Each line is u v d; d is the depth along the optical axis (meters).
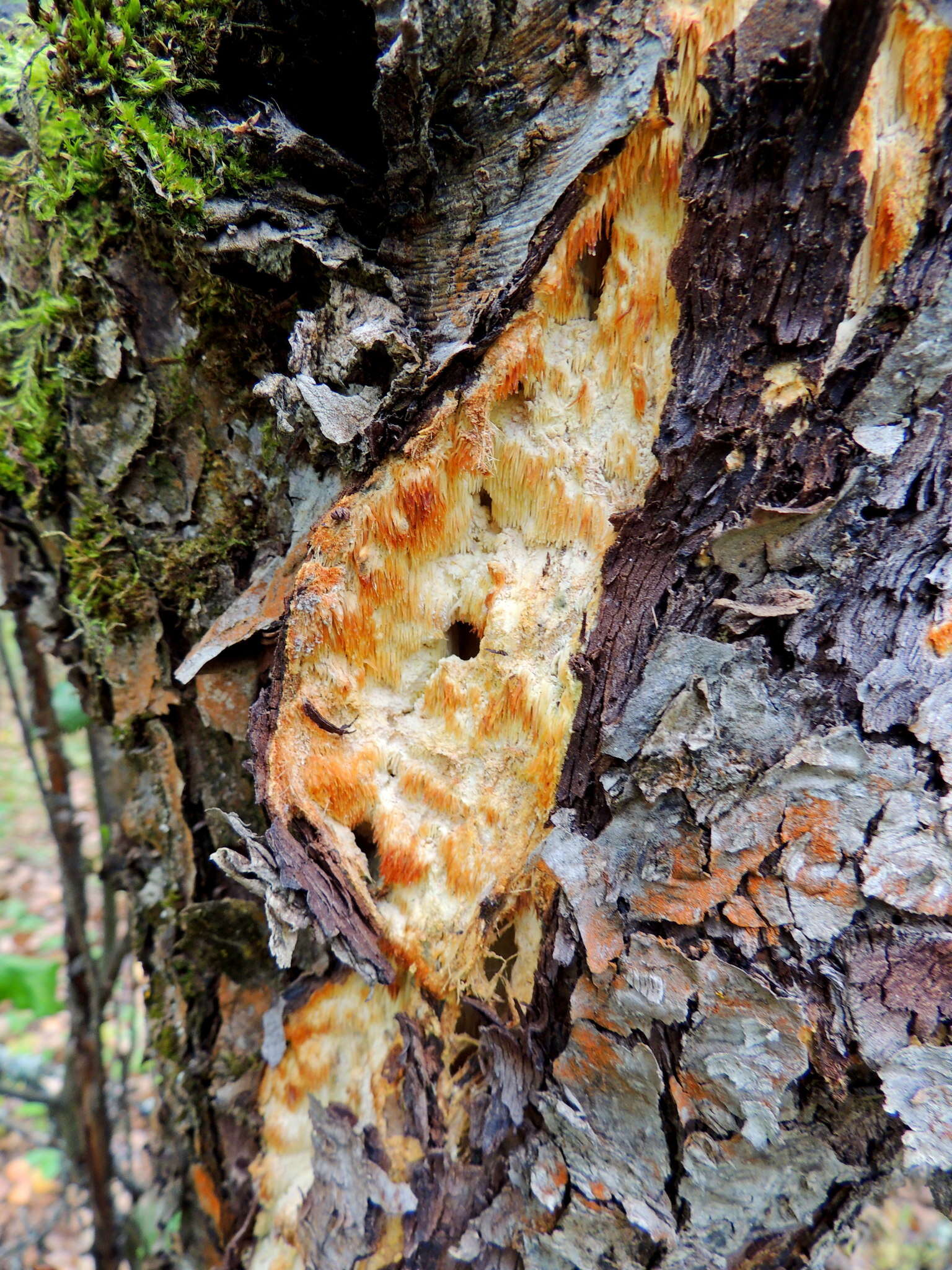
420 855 0.16
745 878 0.14
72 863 0.25
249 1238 0.19
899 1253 0.32
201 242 0.15
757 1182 0.14
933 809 0.13
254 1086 0.19
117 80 0.14
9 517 0.19
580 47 0.14
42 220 0.17
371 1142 0.17
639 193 0.14
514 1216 0.16
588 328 0.15
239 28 0.14
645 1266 0.15
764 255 0.13
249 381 0.17
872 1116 0.14
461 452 0.15
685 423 0.14
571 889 0.15
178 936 0.20
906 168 0.13
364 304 0.15
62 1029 0.46
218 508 0.18
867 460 0.13
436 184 0.15
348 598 0.16
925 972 0.13
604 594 0.15
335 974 0.18
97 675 0.20
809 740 0.14
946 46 0.12
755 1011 0.14
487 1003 0.16
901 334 0.13
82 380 0.17
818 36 0.12
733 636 0.14
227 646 0.17
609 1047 0.15
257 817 0.19
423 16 0.13
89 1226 0.28
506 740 0.16
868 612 0.14
